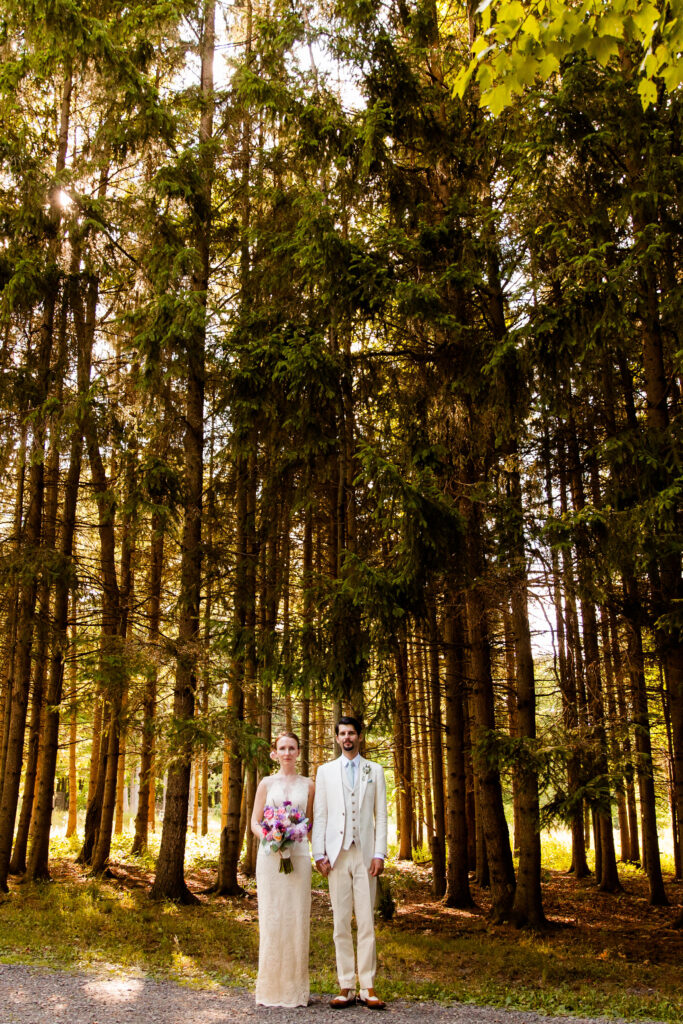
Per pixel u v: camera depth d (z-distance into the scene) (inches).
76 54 438.3
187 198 456.8
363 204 443.5
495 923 406.3
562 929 393.1
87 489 522.3
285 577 485.7
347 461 431.5
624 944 354.0
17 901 386.0
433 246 408.5
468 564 364.8
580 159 369.4
